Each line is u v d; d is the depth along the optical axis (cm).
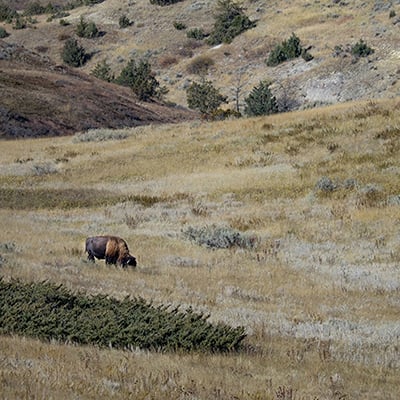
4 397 2384
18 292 4775
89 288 6103
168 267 7912
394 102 16725
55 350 3603
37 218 11825
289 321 5559
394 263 8362
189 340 4125
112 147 18012
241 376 3491
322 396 3250
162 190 13862
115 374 3153
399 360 4278
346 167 13238
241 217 11338
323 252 9100
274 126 16812
